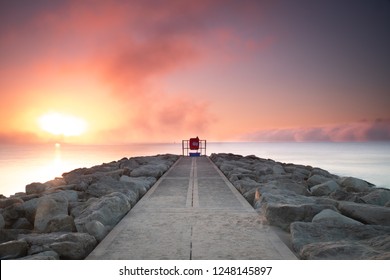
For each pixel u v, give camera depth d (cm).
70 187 1162
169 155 2808
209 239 586
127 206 788
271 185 972
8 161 5700
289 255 513
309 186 1381
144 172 1397
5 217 916
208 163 2200
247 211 793
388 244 482
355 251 475
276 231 637
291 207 668
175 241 576
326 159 5319
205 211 792
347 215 704
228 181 1300
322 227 574
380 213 671
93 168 1820
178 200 932
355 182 1266
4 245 513
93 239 561
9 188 2394
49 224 666
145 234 615
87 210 733
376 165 4028
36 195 1130
